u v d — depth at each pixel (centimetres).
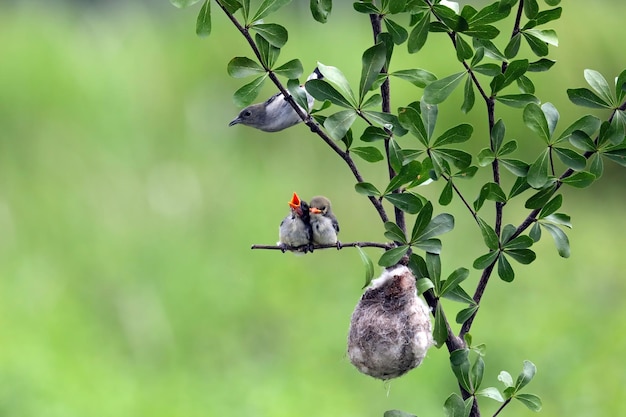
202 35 474
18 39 1811
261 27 476
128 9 2186
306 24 2077
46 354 1184
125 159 1688
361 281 1530
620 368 1223
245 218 1598
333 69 484
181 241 1528
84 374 1178
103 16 2122
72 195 1598
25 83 1730
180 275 1459
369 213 1680
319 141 1797
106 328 1367
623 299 1542
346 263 1592
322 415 1121
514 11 1784
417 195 494
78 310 1358
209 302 1430
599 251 1766
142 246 1507
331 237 834
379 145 1647
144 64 1864
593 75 495
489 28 491
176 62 1878
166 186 1653
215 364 1291
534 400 504
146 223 1577
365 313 584
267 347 1360
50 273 1430
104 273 1455
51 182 1622
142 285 1433
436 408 1212
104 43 1898
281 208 1653
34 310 1326
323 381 1219
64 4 2239
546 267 1664
